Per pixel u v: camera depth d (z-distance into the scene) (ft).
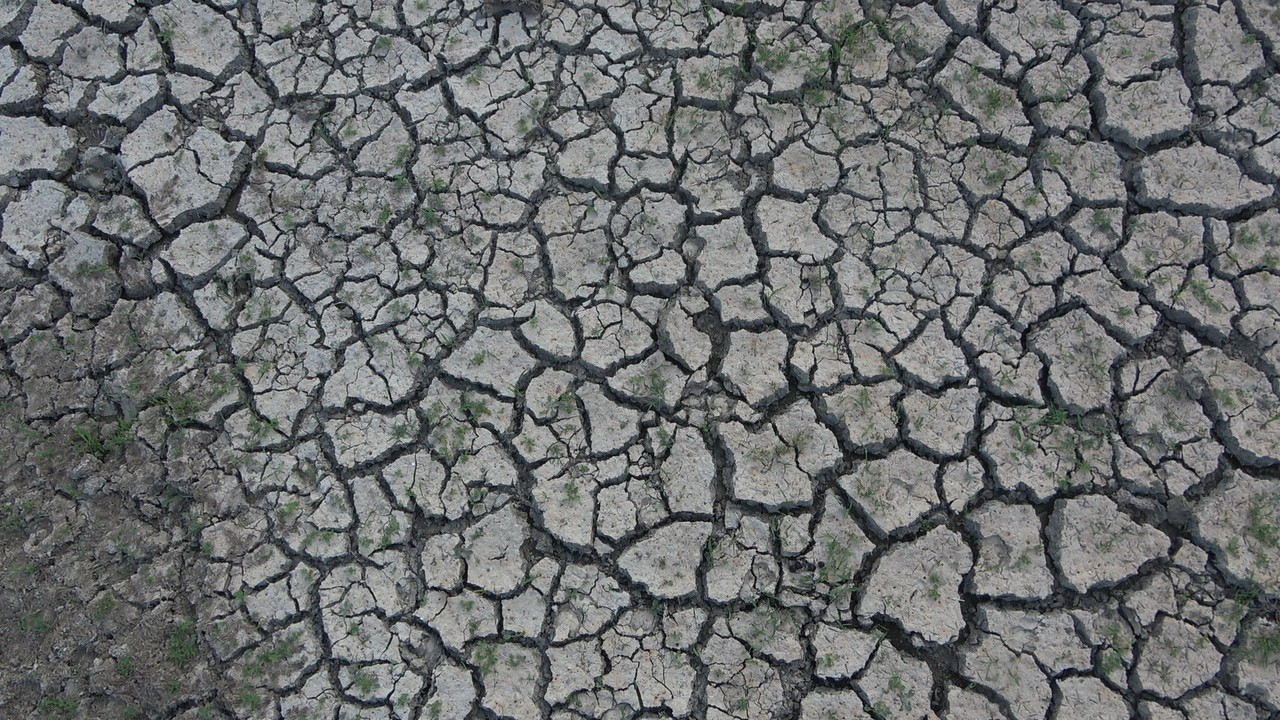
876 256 10.99
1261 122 11.32
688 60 11.66
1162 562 9.99
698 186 11.24
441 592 9.88
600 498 10.19
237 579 9.88
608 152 11.40
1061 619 9.80
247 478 10.20
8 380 10.53
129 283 10.80
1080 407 10.44
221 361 10.61
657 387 10.49
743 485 10.21
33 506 10.09
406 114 11.49
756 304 10.80
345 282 10.89
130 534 10.02
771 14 11.75
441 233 11.09
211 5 11.62
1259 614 9.82
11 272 10.83
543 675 9.69
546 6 11.80
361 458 10.27
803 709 9.63
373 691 9.56
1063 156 11.30
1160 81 11.50
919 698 9.64
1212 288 10.82
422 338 10.71
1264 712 9.49
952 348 10.68
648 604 9.89
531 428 10.41
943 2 11.71
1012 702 9.58
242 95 11.47
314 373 10.57
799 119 11.50
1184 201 11.07
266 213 11.10
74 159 11.19
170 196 11.05
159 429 10.32
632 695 9.65
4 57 11.43
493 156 11.37
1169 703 9.55
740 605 9.89
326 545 9.98
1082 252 10.98
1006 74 11.60
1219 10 11.60
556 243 11.07
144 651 9.66
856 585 9.93
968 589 9.93
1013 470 10.25
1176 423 10.38
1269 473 10.27
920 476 10.25
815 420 10.45
